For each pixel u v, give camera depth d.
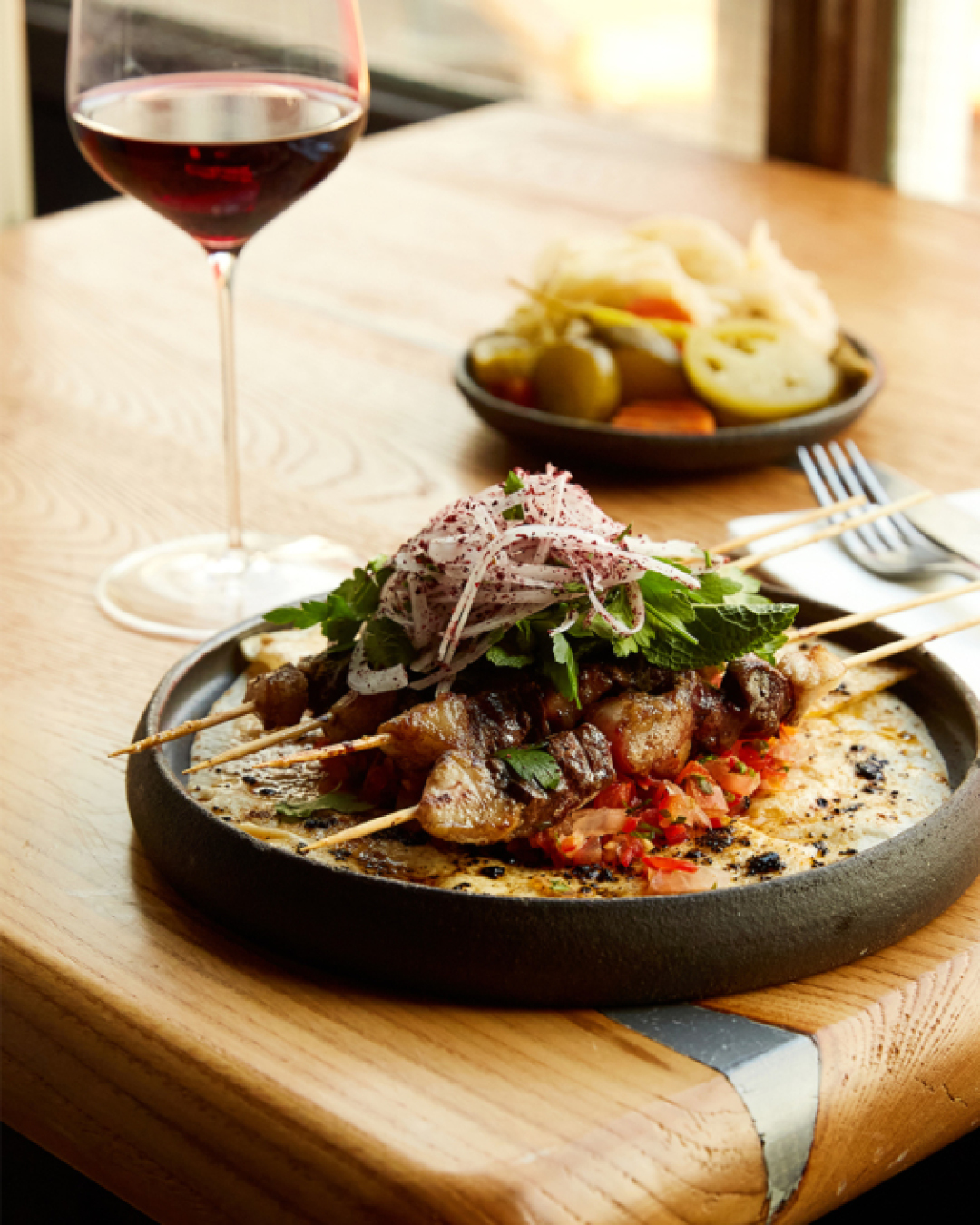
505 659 0.98
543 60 2.65
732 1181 0.89
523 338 1.39
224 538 1.27
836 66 2.13
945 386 1.44
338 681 1.02
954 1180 1.20
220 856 0.96
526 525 0.98
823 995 0.94
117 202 1.94
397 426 1.41
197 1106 0.92
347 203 1.92
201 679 1.07
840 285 1.66
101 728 1.11
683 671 1.01
